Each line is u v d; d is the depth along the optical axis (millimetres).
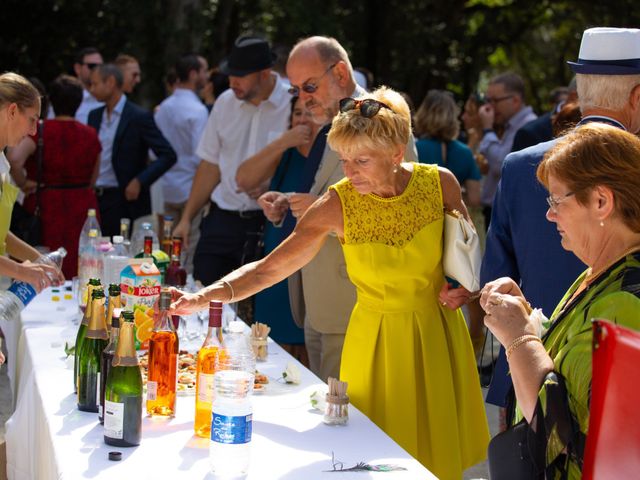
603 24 19031
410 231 2885
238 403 2172
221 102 5172
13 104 3652
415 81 18016
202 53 13828
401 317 2898
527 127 5441
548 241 2760
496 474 1941
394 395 2871
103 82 6629
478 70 18922
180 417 2588
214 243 5148
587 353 1800
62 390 2793
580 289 2016
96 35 13867
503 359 2926
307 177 3711
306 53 3605
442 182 2975
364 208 2883
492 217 2980
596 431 1629
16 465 3062
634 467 1604
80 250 4465
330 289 3367
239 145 5094
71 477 2137
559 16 19672
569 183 1886
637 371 1590
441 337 2949
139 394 2336
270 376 3061
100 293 2602
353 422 2617
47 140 5930
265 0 15625
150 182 6664
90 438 2391
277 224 3914
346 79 3641
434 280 2969
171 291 2818
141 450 2320
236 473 2176
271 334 4383
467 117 8141
